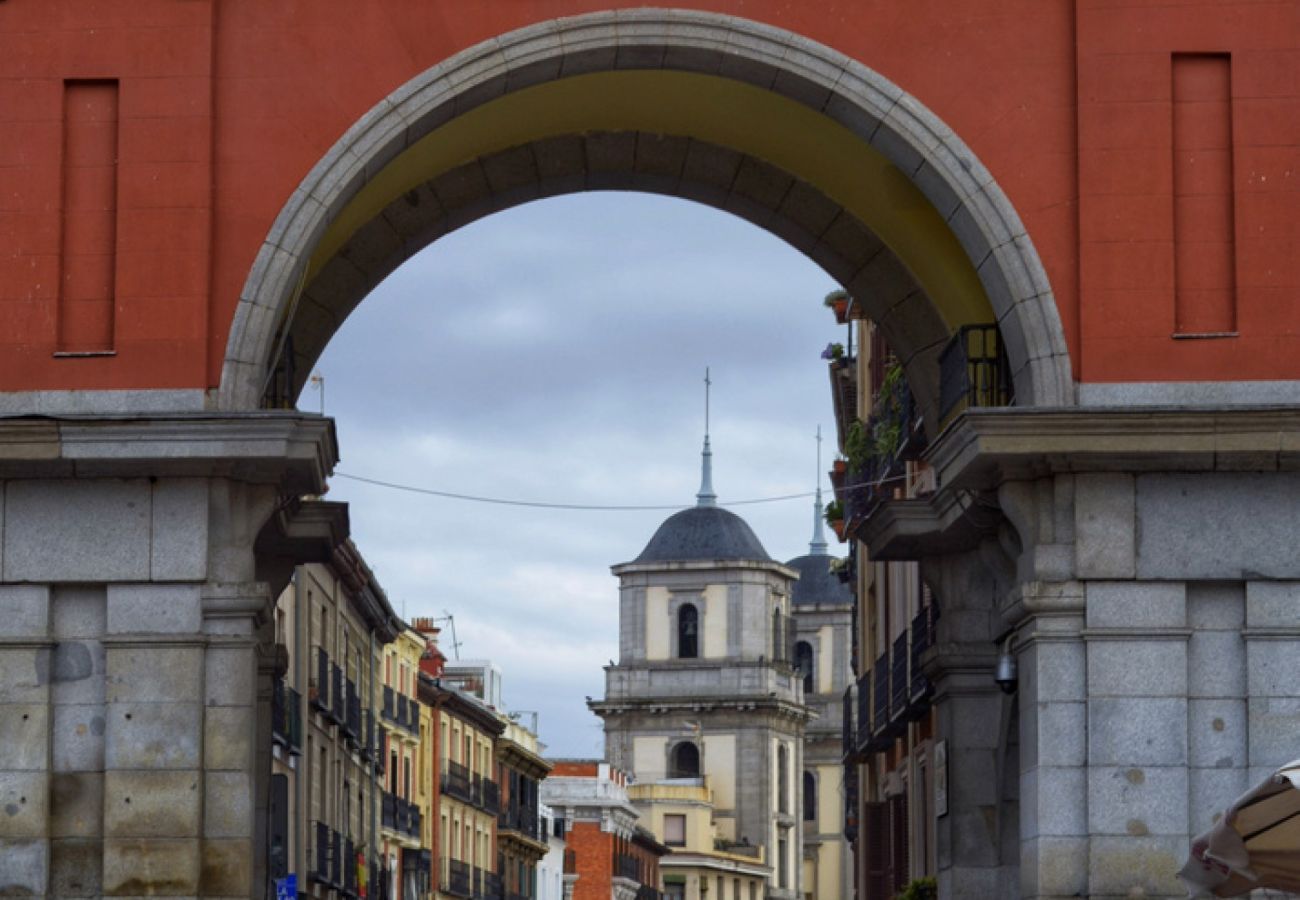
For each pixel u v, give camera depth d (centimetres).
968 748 2742
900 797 4241
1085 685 2252
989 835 2727
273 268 2292
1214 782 2238
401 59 2320
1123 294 2281
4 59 2311
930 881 3544
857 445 4544
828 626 17475
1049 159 2314
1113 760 2234
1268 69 2295
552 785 13762
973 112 2322
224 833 2230
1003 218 2303
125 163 2295
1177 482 2259
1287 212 2278
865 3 2334
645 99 2550
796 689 16562
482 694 11050
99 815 2242
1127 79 2303
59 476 2264
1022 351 2312
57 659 2264
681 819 15700
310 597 5797
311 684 5794
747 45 2322
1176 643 2245
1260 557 2247
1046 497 2277
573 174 2706
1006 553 2464
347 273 2673
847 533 5259
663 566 16400
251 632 2262
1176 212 2295
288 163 2306
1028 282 2295
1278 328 2269
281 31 2322
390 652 7850
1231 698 2247
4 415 2247
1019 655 2347
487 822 10050
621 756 16262
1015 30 2330
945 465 2370
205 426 2227
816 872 17038
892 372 4016
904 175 2545
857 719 4850
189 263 2284
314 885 5859
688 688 16225
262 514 2286
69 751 2253
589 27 2319
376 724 7506
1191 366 2270
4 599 2261
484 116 2509
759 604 16288
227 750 2242
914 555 2795
